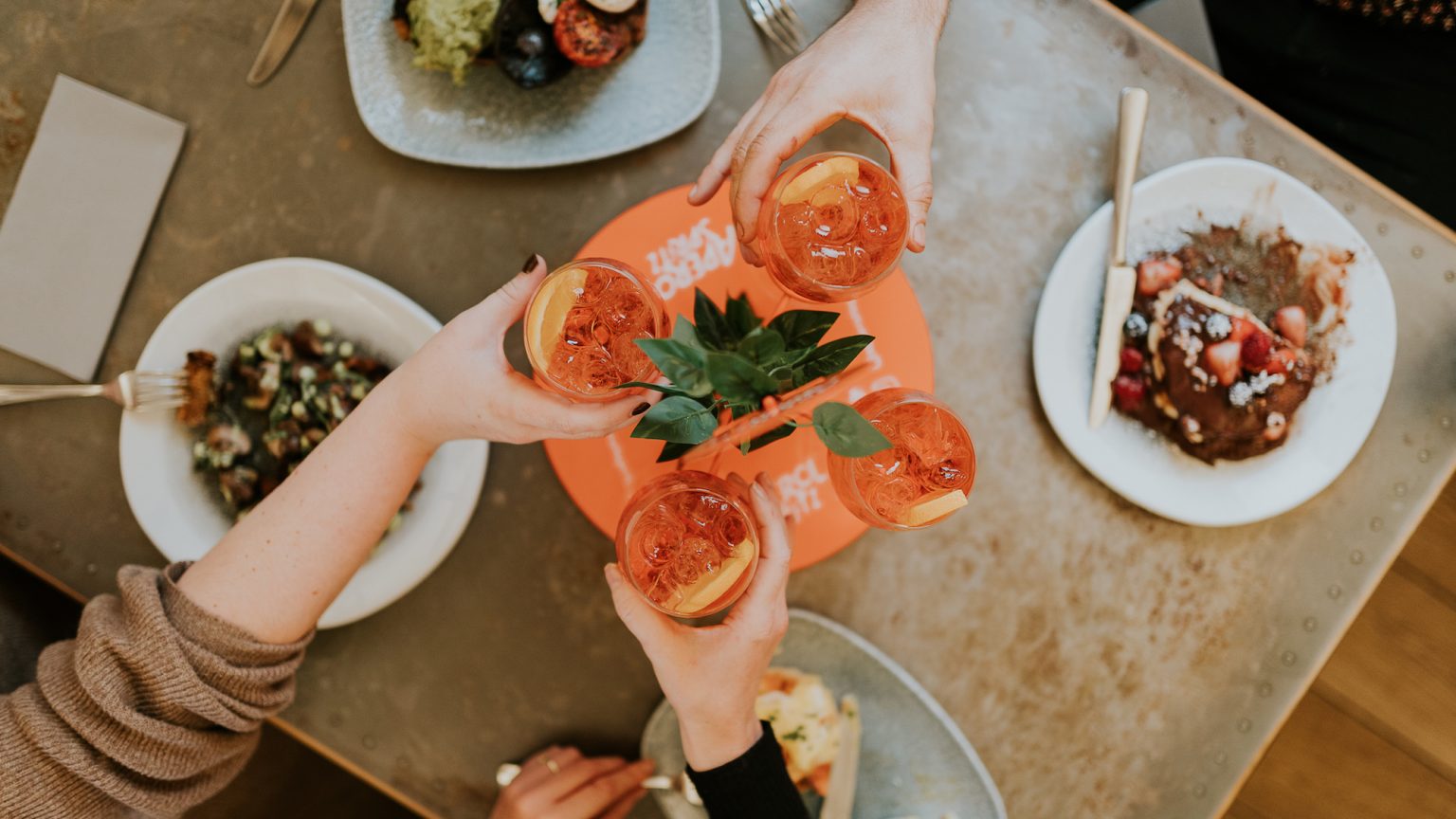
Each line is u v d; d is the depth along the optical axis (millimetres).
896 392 831
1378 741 1517
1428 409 1009
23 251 973
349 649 992
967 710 1005
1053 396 976
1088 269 979
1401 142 1190
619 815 972
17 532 986
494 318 832
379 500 867
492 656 998
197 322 955
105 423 987
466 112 960
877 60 889
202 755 865
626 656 1000
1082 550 1001
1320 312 984
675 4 958
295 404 961
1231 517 969
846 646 979
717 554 811
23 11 979
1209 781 1010
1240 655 1008
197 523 970
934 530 996
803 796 990
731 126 986
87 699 841
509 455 988
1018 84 997
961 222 995
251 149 985
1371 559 1006
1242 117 1003
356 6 941
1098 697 1008
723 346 810
